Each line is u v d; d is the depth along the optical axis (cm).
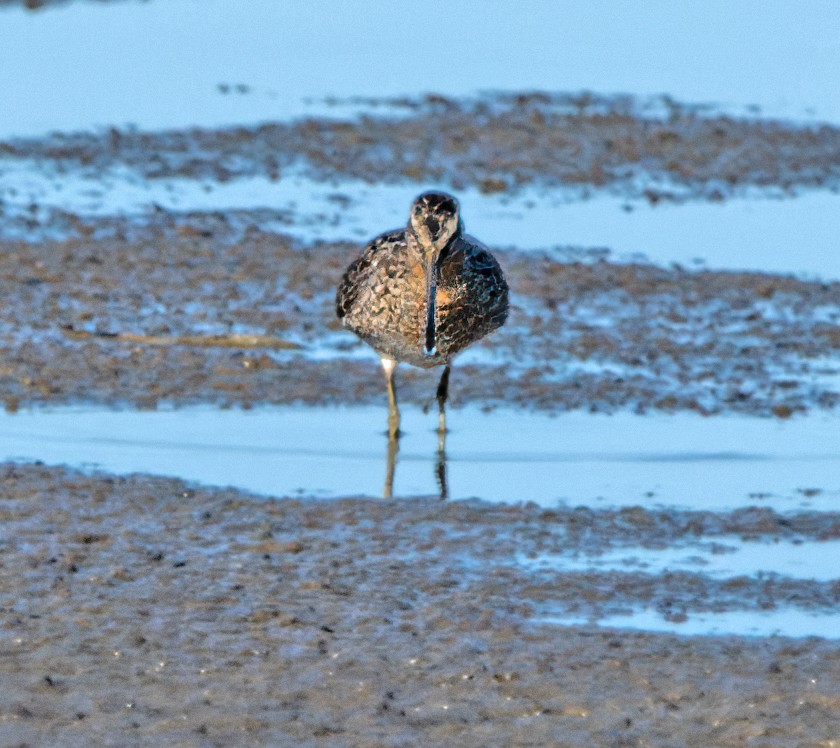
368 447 1352
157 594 1045
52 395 1438
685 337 1636
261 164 2248
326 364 1547
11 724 877
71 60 2853
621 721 891
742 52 2988
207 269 1803
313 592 1054
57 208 2002
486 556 1120
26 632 986
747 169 2286
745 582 1075
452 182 2206
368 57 2905
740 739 872
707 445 1362
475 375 1523
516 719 893
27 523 1155
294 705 905
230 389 1473
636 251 1927
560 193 2177
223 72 2777
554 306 1719
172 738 866
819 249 1947
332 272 1812
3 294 1689
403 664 955
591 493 1248
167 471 1274
